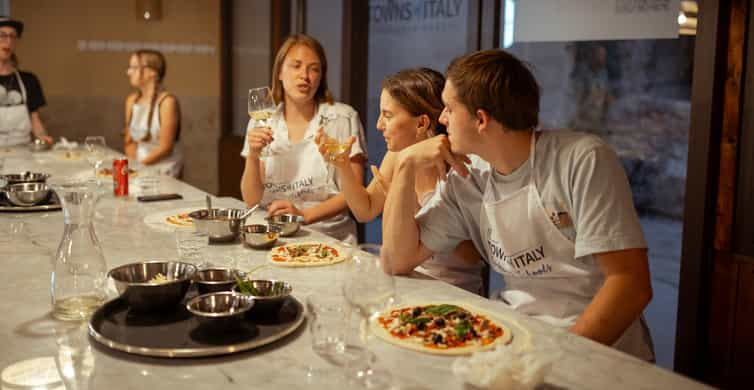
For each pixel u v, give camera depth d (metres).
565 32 3.72
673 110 7.84
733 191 2.86
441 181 2.36
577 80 8.34
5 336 1.58
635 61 8.00
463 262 2.50
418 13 4.80
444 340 1.56
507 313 1.79
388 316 1.72
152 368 1.41
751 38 2.76
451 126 2.06
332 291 1.94
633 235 1.88
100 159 3.96
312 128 3.46
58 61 7.23
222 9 7.66
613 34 3.50
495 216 2.11
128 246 2.44
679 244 6.91
